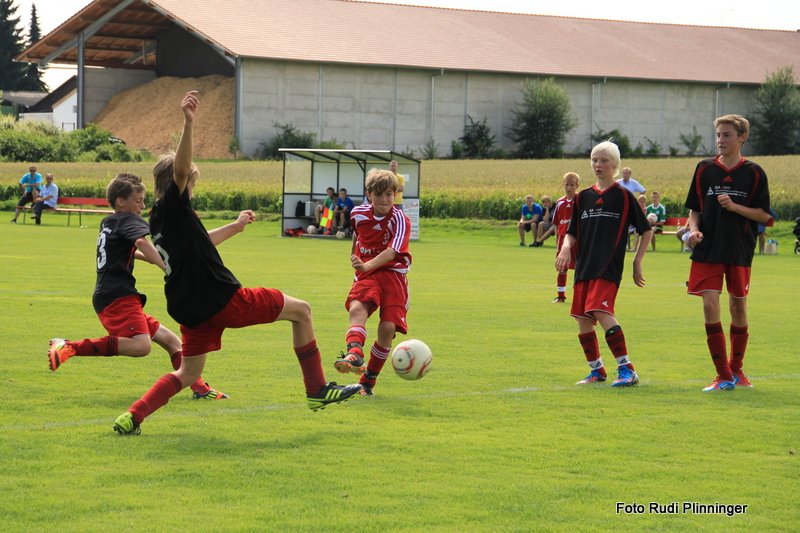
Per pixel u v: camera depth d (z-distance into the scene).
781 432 13.07
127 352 14.11
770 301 30.50
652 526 9.27
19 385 15.54
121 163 122.69
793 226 68.69
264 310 12.42
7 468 10.85
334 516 9.41
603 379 16.72
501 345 20.58
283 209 64.44
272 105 149.00
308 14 162.38
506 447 12.09
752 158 120.88
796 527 9.32
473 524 9.23
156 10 156.75
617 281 16.38
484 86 161.12
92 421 13.15
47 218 79.25
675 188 79.62
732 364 16.47
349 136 153.62
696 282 16.28
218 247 53.00
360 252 15.13
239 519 9.27
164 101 171.75
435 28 168.75
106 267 14.38
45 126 143.38
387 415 13.85
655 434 12.87
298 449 11.87
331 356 18.81
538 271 40.66
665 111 171.00
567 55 169.38
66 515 9.32
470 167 114.31
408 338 21.44
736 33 193.88
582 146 167.12
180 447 11.86
